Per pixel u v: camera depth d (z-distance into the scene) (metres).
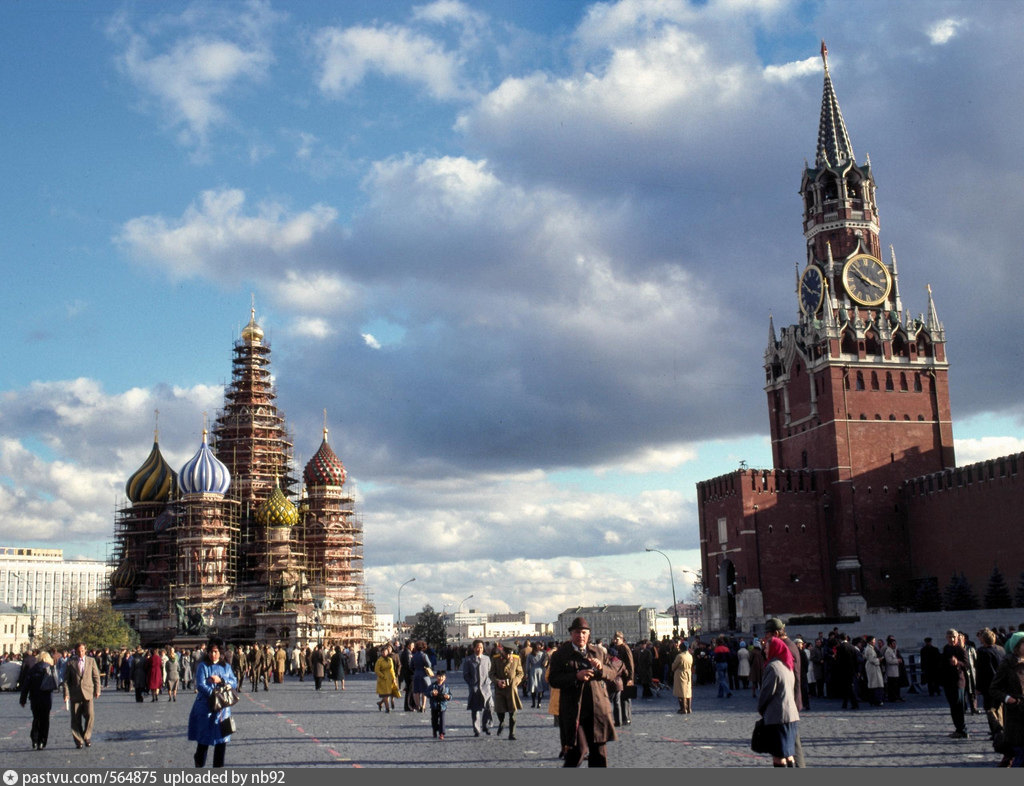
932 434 129.88
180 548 152.38
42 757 29.67
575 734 18.36
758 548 124.94
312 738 34.12
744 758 26.58
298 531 165.00
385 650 47.53
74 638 139.12
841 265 133.75
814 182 138.62
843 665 42.22
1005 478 110.94
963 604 108.31
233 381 172.62
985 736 30.55
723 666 52.09
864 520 126.38
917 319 133.00
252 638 146.88
